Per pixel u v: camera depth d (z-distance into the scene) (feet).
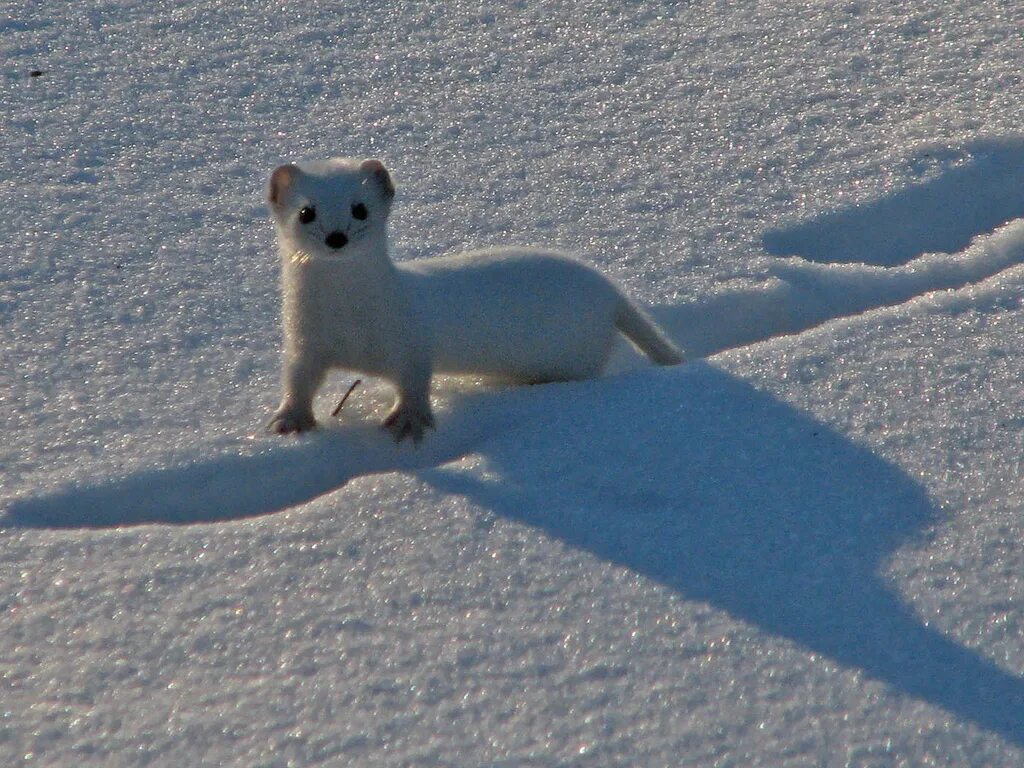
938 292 29.25
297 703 18.20
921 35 41.98
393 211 33.55
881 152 36.09
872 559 20.93
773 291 30.66
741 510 22.33
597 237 32.53
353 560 21.33
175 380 27.30
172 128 37.47
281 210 25.77
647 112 38.40
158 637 19.65
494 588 20.49
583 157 36.17
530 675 18.57
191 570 21.20
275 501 24.77
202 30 42.75
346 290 25.22
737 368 26.53
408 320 25.80
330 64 41.06
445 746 17.34
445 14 43.93
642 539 21.62
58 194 34.09
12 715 18.10
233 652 19.29
